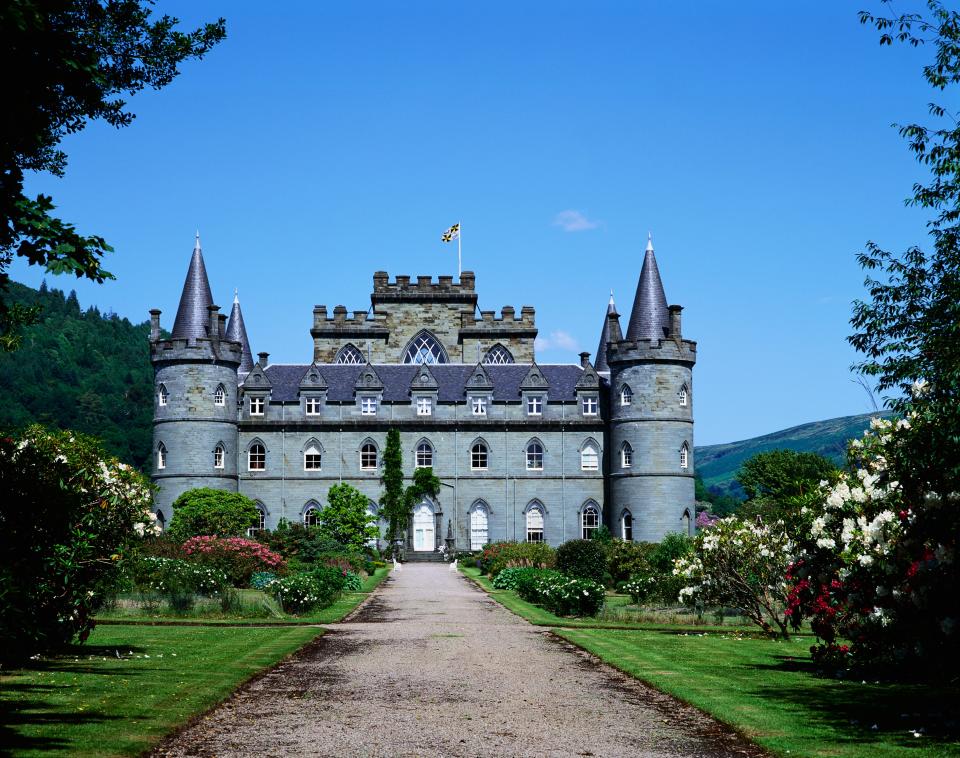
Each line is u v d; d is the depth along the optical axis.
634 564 54.75
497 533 85.31
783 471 95.00
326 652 25.31
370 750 14.05
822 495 23.02
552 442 86.06
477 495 85.56
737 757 13.80
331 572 44.81
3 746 13.62
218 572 37.25
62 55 13.34
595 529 83.25
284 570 48.50
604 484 85.56
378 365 89.38
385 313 96.50
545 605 40.94
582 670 22.28
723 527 31.17
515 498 85.56
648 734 15.29
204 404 81.62
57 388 188.75
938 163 20.20
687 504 82.38
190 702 17.25
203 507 75.38
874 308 21.92
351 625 33.31
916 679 20.77
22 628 16.94
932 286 21.44
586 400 86.56
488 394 86.44
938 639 18.89
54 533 17.25
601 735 15.19
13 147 13.33
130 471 23.92
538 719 16.41
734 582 30.70
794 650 26.31
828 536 21.86
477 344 95.81
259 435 85.38
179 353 81.62
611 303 106.19
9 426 18.62
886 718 16.38
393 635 29.92
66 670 20.69
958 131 19.84
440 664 23.12
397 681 20.39
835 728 15.56
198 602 35.84
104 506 21.66
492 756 13.75
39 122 13.59
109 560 22.12
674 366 82.56
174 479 80.88
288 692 18.91
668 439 81.81
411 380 87.50
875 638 20.44
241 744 14.43
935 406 16.66
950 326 18.23
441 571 72.19
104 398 194.50
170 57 20.48
